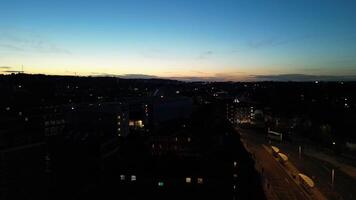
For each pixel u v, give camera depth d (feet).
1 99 387.55
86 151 210.18
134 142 283.18
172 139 248.73
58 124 318.45
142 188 169.58
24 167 128.88
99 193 168.76
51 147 212.64
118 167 191.52
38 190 134.92
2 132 138.41
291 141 401.70
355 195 213.66
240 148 269.85
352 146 336.29
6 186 122.21
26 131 149.07
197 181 165.78
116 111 329.31
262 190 201.77
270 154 327.88
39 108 331.36
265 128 505.25
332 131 396.37
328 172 266.57
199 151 235.20
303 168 277.23
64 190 170.60
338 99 582.76
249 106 653.30
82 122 332.39
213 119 479.41
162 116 475.31
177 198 163.32
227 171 174.81
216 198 162.50
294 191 214.48
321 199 204.64
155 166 180.34
